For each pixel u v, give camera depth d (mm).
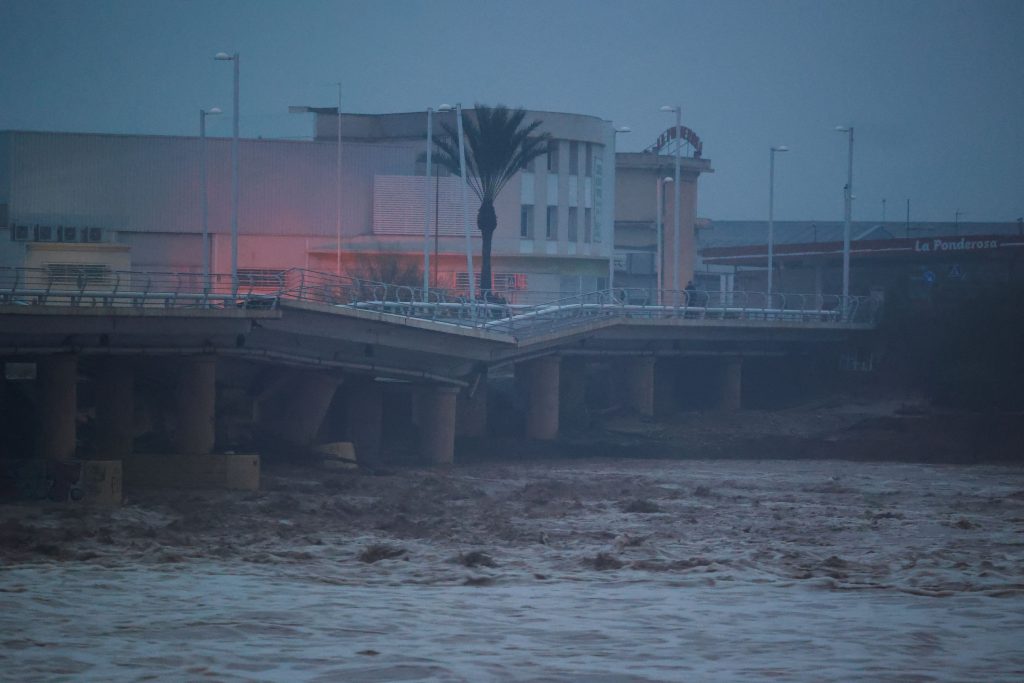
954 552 107438
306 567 93938
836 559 98625
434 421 196750
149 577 87375
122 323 152375
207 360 160625
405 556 99062
